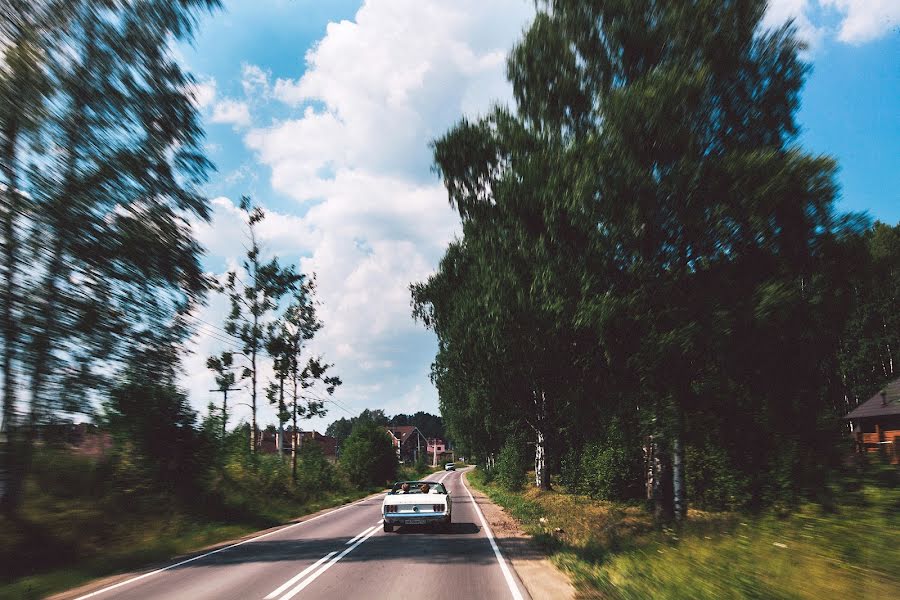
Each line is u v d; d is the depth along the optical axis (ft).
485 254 55.93
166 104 53.57
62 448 49.75
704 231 36.96
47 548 39.17
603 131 39.45
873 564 21.07
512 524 57.52
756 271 37.11
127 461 57.88
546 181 44.24
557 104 49.85
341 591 26.08
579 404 50.03
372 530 53.88
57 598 27.37
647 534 39.22
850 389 114.83
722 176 35.50
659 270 38.45
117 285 51.11
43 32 47.80
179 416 62.23
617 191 37.27
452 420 176.65
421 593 25.39
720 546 27.99
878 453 28.86
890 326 110.73
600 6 46.32
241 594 25.99
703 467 61.16
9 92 44.93
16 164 46.21
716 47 39.34
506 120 52.65
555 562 33.32
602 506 72.08
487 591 25.73
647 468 69.21
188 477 62.39
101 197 49.73
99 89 49.73
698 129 37.63
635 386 42.88
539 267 44.91
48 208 46.09
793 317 35.70
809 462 35.32
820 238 35.88
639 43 43.47
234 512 65.41
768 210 34.32
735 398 41.42
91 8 49.26
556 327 43.80
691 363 39.09
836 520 26.04
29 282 46.55
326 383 110.22
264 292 104.94
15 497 44.62
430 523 54.13
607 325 38.50
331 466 131.23
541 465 104.99
